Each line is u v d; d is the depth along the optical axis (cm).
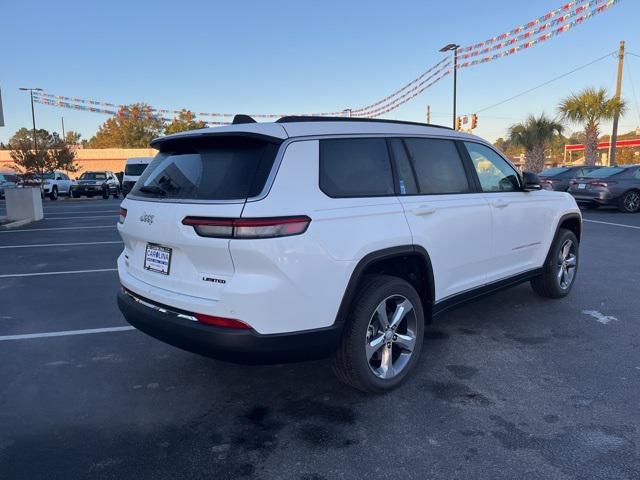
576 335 481
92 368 427
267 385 390
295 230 302
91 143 8406
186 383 396
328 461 291
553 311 554
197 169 333
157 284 346
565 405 348
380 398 364
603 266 771
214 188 312
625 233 1109
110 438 319
